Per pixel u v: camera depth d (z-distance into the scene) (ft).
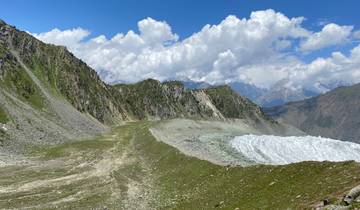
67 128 514.68
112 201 201.05
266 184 153.58
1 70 587.27
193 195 186.29
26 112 486.79
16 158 329.72
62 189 229.86
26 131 419.54
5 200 204.44
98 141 460.55
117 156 353.51
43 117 510.17
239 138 522.47
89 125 601.62
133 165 305.12
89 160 333.62
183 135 529.45
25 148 372.58
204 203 168.55
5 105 460.55
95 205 194.08
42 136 427.33
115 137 519.60
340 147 427.33
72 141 449.89
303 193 128.36
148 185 234.38
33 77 655.76
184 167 241.76
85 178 261.44
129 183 244.01
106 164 314.14
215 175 201.57
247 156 339.36
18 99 538.88
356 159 366.02
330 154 386.32
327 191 120.67
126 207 188.55
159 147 339.57
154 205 188.03
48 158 341.82
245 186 164.25
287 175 150.61
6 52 634.84
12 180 251.80
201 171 218.18
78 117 620.08
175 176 233.76
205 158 256.32
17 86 579.89
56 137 444.96
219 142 445.78
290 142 460.55
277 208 126.72
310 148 415.44
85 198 208.23
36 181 250.98
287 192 136.87
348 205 100.07
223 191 172.55
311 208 112.06
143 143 405.18
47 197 211.00
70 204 196.44
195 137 511.40
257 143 447.42
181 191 202.18
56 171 284.82
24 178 258.78
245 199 149.28
